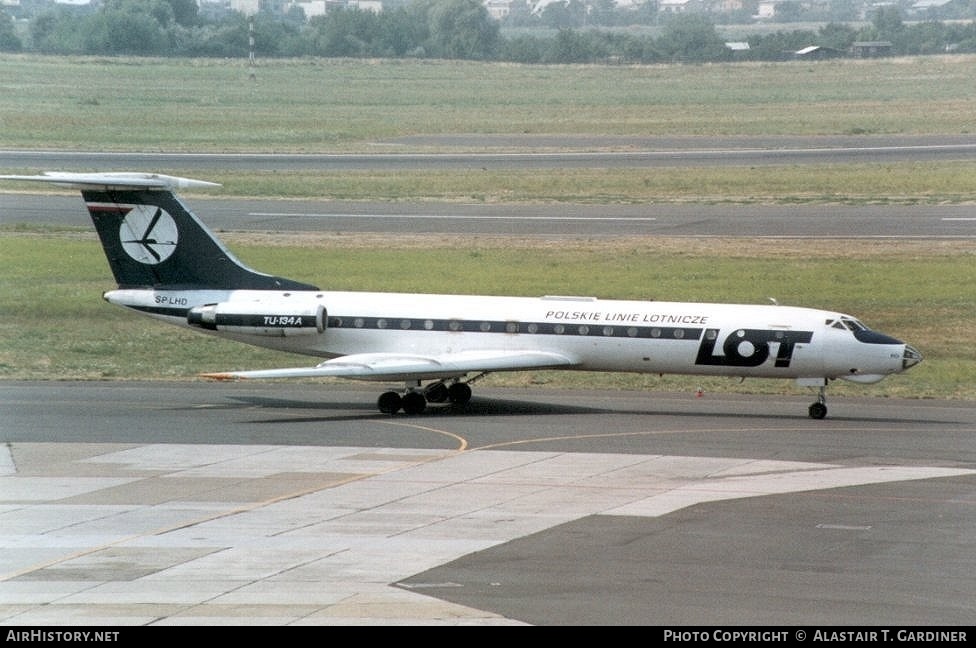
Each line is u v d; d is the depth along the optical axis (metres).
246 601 58.22
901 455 92.31
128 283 120.94
